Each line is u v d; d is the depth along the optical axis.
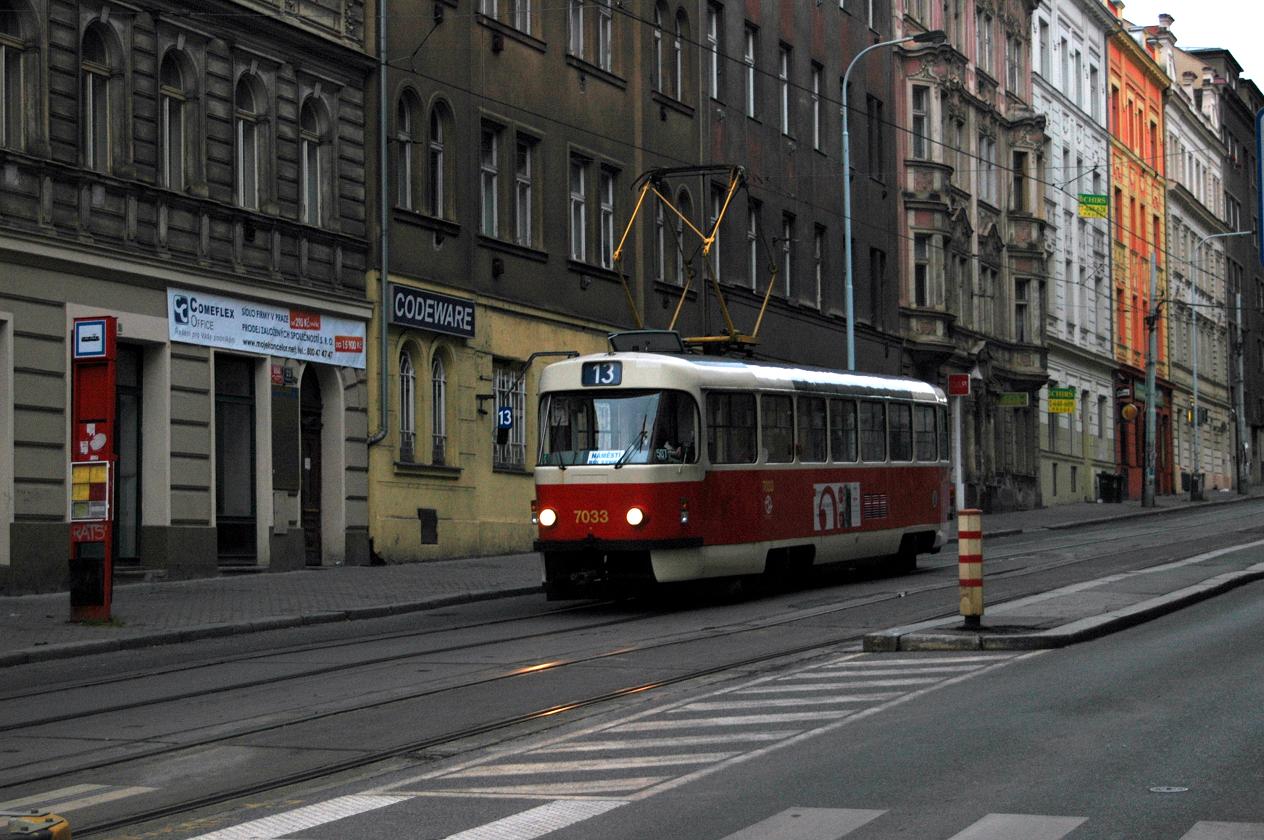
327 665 16.28
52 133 23.27
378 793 9.98
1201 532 39.94
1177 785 9.30
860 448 27.42
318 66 28.92
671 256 40.69
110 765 11.20
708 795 9.56
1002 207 62.34
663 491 22.06
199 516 25.81
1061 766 9.98
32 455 22.75
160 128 25.47
